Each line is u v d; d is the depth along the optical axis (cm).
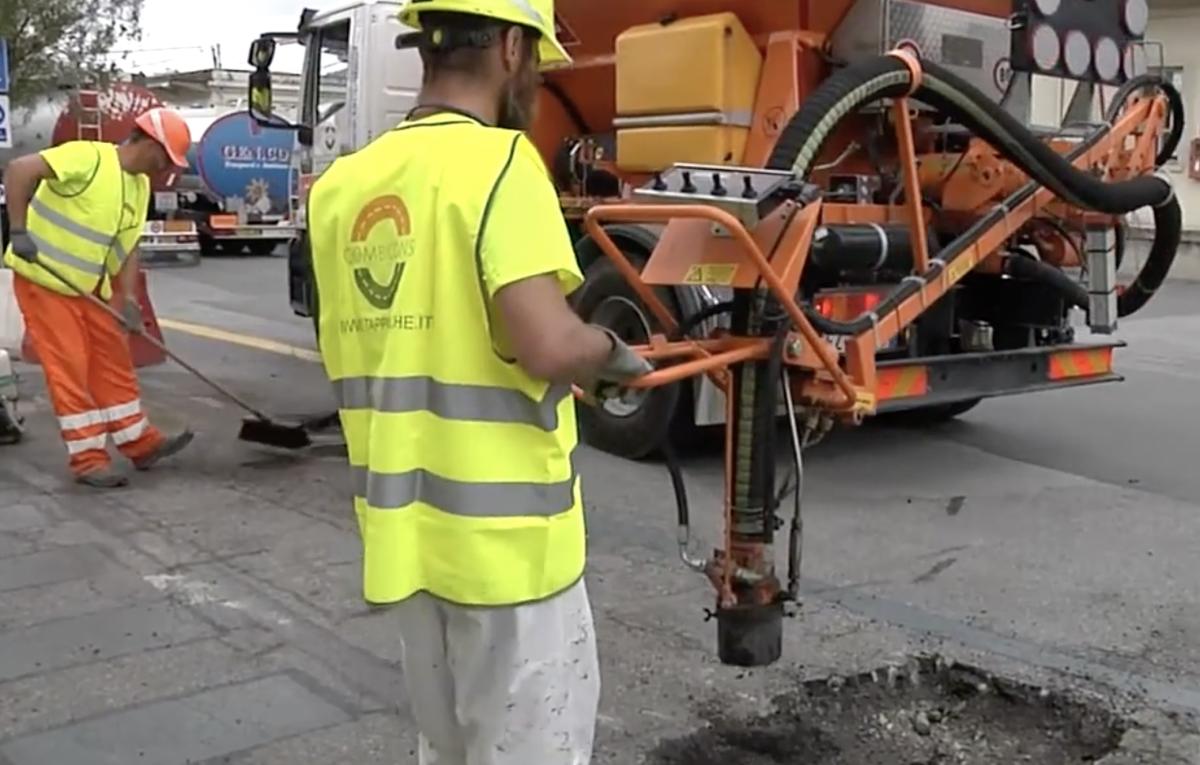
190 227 2150
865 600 489
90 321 630
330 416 782
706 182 344
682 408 695
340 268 244
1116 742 375
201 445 729
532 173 226
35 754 354
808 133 436
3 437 729
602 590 497
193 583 495
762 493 344
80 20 2708
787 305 334
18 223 600
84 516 584
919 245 561
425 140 232
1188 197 1850
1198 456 737
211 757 352
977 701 408
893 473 700
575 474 246
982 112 499
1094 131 628
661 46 678
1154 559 543
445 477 229
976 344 702
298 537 555
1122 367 1048
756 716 387
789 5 638
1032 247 703
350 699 391
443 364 228
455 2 227
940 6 664
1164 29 1850
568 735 243
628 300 669
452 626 237
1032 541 570
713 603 482
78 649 429
